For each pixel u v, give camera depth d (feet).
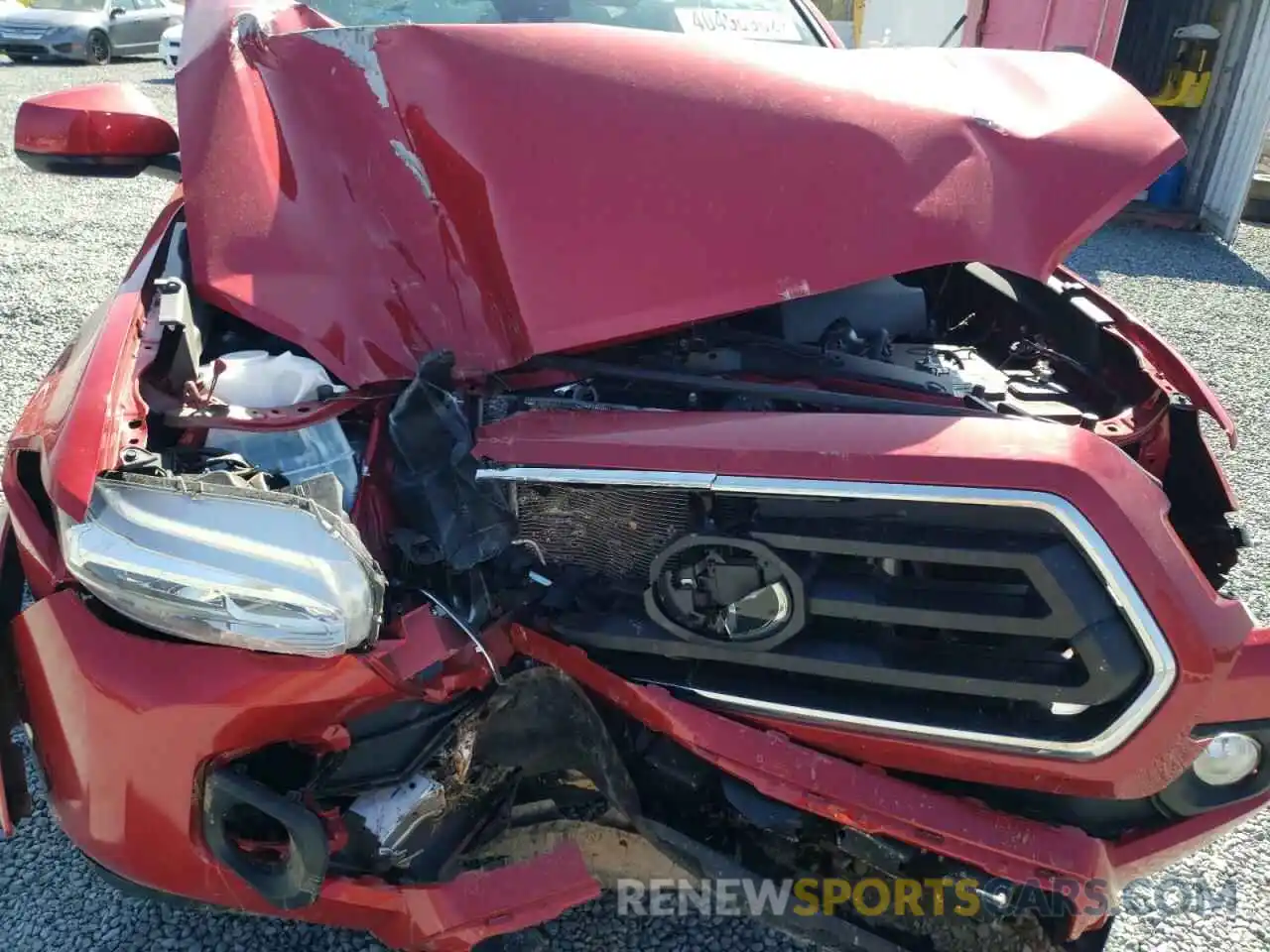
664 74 6.19
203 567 4.88
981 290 8.33
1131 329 7.41
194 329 6.45
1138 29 30.42
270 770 5.56
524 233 6.03
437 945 5.41
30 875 7.15
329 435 5.89
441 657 5.36
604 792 6.02
